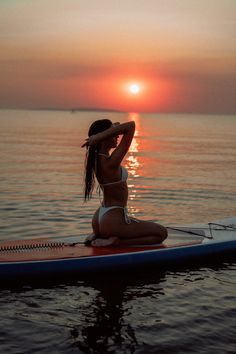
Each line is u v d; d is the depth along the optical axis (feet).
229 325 16.71
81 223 33.09
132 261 21.52
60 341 15.34
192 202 43.06
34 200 42.01
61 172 66.44
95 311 17.66
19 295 19.02
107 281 20.71
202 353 14.70
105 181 21.71
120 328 16.31
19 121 421.18
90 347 14.99
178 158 94.63
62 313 17.44
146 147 131.13
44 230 30.63
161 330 16.21
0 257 20.53
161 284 20.53
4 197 43.29
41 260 20.17
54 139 162.50
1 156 90.94
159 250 22.09
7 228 30.94
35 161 82.74
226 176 63.62
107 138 21.38
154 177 60.80
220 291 19.95
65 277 20.59
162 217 36.17
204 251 23.13
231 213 38.24
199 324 16.74
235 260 24.03
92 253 21.27
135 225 22.34
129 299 18.81
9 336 15.62
